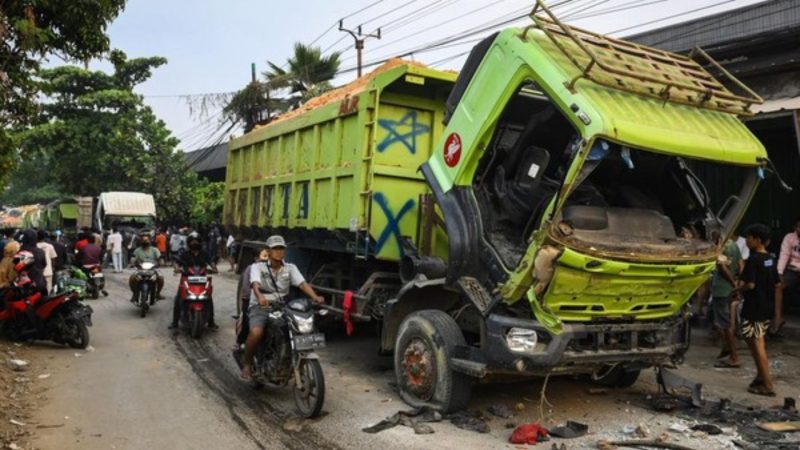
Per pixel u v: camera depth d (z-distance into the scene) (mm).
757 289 6949
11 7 8781
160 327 10672
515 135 6676
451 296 6730
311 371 5910
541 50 5688
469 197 6312
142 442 5316
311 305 6332
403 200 8180
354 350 9086
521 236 6266
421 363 6223
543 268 5219
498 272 5879
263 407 6332
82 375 7473
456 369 5883
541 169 5965
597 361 5746
